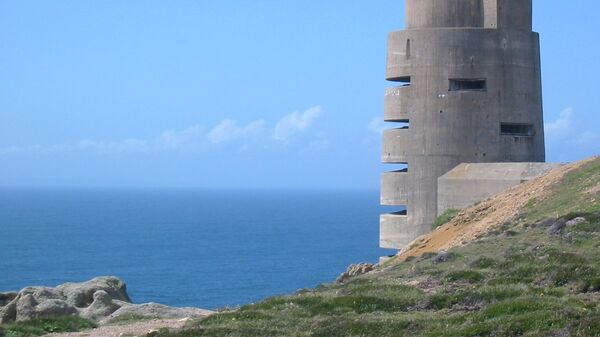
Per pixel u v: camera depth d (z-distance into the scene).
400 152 70.44
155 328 38.16
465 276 39.34
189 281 125.12
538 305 32.19
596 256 39.16
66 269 139.25
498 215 54.16
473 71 68.94
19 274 131.62
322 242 193.25
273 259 155.62
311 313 36.94
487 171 64.19
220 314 38.38
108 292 50.16
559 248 41.28
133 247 179.75
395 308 36.34
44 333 39.50
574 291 34.94
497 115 68.94
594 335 27.92
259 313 37.59
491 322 30.97
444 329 31.58
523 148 69.56
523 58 69.81
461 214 59.34
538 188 55.69
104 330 38.97
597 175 53.50
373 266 59.66
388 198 71.25
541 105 71.56
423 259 47.19
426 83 69.31
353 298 37.38
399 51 70.62
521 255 40.88
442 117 68.94
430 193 69.06
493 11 69.62
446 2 70.06
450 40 68.94
